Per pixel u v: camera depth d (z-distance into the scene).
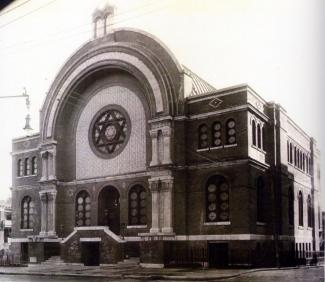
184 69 31.75
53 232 37.28
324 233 21.92
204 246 29.34
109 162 36.06
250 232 27.86
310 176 34.47
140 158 34.28
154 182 31.45
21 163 42.03
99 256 33.53
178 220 30.50
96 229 33.12
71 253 34.22
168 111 31.66
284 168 31.06
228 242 28.47
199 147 30.73
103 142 36.84
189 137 31.19
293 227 31.19
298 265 29.31
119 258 31.73
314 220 34.16
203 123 30.75
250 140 28.95
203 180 30.12
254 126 29.83
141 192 33.81
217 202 29.58
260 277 22.61
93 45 37.03
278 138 30.95
